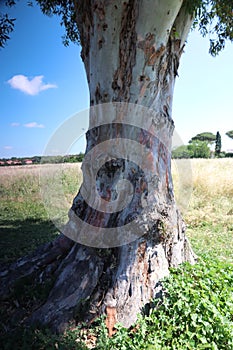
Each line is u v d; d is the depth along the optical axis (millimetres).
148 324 2455
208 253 4539
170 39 2973
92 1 2803
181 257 3094
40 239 5535
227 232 5941
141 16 2596
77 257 3031
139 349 2201
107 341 2316
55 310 2682
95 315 2582
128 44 2768
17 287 3084
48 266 3277
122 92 2863
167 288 2561
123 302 2572
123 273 2660
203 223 6488
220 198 8383
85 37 3145
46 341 2328
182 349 2172
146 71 2787
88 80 3279
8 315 2814
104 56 2846
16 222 6828
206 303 2396
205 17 4258
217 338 2219
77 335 2449
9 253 4781
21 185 8578
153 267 2695
